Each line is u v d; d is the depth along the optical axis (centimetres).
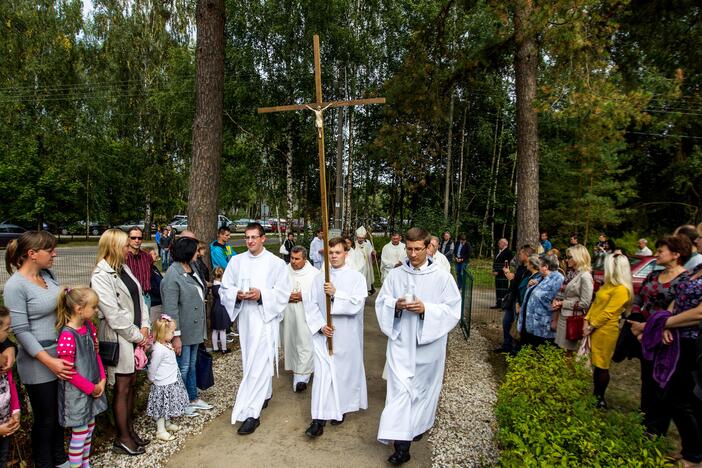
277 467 364
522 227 874
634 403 514
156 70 2427
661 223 2019
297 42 1638
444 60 1217
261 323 447
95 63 2472
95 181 2662
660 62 1120
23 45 2305
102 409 352
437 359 389
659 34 988
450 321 382
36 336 318
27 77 2345
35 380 316
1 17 2236
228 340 741
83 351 330
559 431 279
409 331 385
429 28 1058
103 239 371
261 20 1623
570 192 1786
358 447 398
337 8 1570
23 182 2511
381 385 553
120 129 2669
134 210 2964
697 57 997
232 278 467
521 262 681
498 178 2220
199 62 742
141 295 406
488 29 1590
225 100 1627
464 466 368
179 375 419
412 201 2467
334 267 446
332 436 418
